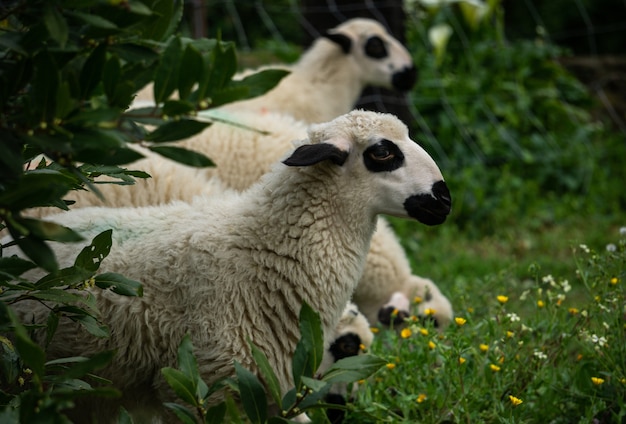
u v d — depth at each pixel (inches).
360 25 478.6
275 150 328.8
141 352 222.7
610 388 256.5
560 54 674.8
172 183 294.0
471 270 439.8
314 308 224.5
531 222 516.7
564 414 259.0
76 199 284.5
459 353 247.4
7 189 150.5
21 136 151.3
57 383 179.2
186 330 219.3
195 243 220.8
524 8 802.2
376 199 226.1
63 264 222.1
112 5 151.6
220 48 157.2
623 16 800.9
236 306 217.8
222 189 312.8
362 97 538.0
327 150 215.0
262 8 695.1
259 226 223.3
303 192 223.6
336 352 277.3
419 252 468.8
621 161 605.9
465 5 625.6
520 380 258.4
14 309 221.3
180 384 178.9
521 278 430.3
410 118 552.7
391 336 283.7
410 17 656.4
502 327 269.4
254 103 434.6
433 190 222.4
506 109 592.4
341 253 226.2
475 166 549.3
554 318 271.6
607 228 514.9
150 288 221.0
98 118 146.9
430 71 601.0
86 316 191.6
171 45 157.8
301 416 248.8
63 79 160.4
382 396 263.4
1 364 183.9
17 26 168.7
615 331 265.0
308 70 470.0
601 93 684.1
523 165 574.2
